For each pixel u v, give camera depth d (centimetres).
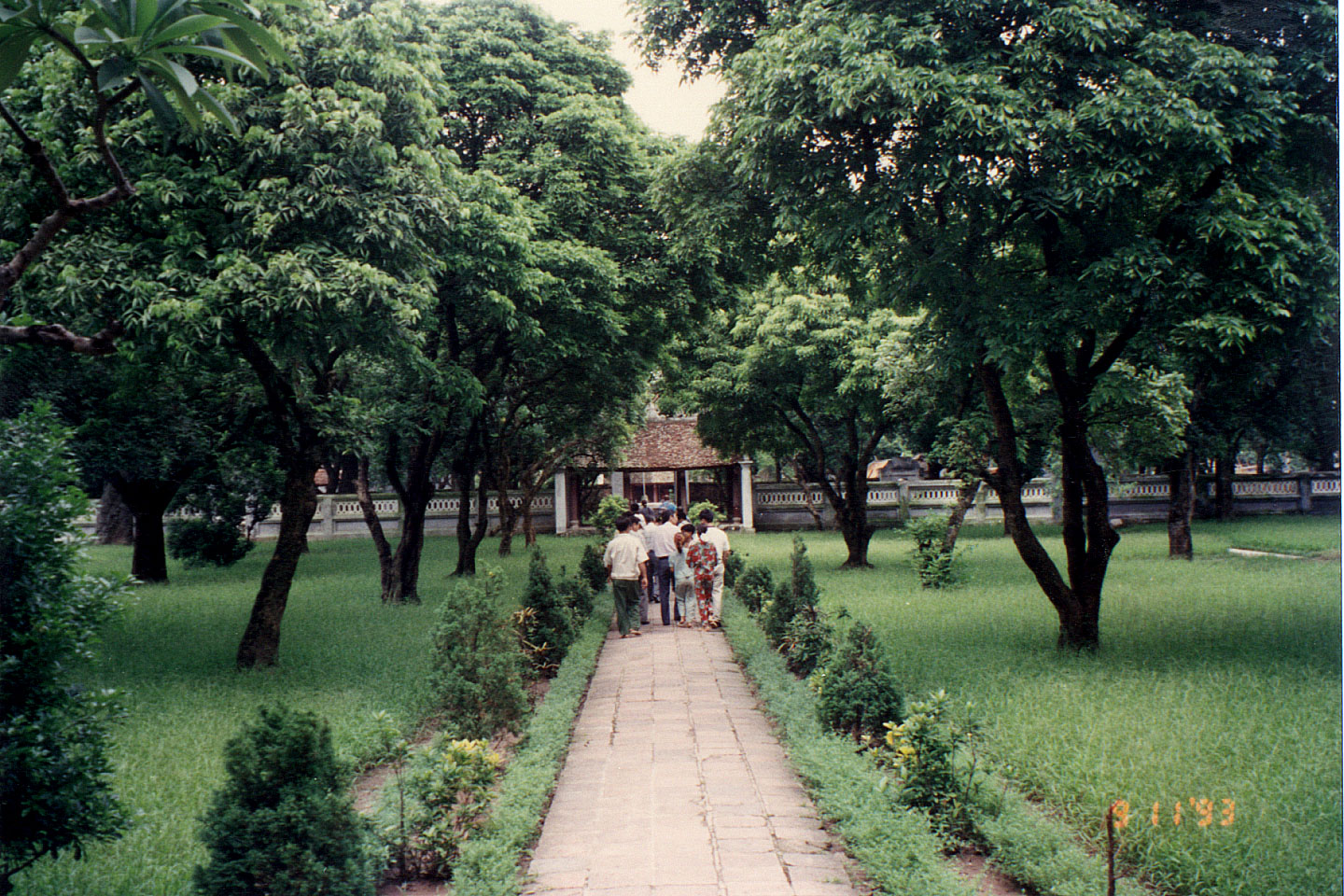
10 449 485
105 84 297
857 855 499
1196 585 1655
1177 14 941
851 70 856
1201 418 2195
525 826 539
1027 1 870
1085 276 939
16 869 464
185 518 2756
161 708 888
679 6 1108
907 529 1862
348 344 1080
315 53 1019
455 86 1606
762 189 1066
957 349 1001
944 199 977
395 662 1096
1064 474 1123
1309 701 800
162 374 1251
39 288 866
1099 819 542
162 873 504
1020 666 993
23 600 473
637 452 4038
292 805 426
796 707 794
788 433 2625
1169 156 874
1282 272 834
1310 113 902
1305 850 484
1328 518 3206
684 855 525
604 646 1280
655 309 1748
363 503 1811
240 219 940
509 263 1320
